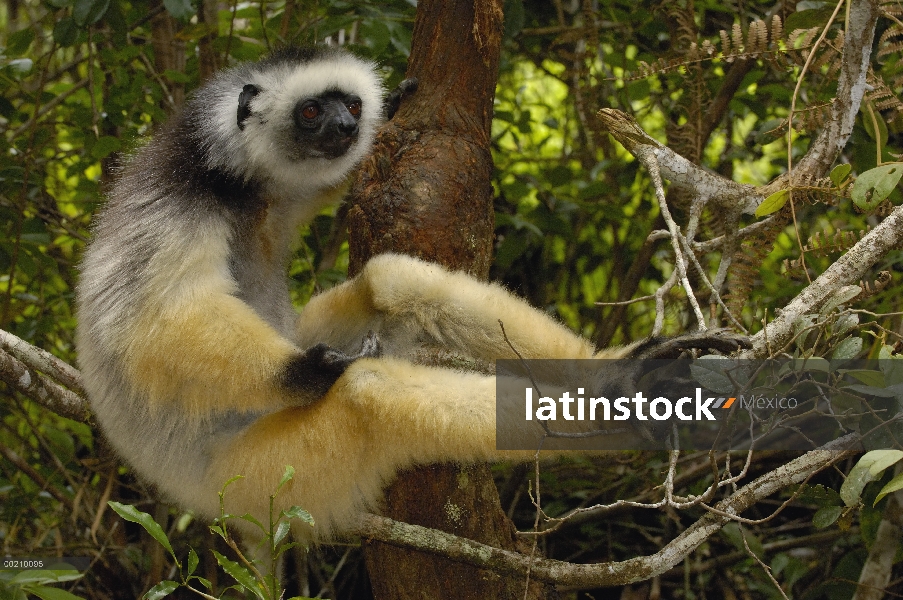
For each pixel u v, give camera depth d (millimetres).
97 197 6129
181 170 4086
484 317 4156
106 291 3900
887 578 4293
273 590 2844
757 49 4508
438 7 4496
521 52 7461
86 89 7008
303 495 3822
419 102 4488
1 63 5684
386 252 4363
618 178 7137
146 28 6895
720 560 5594
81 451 6914
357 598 6250
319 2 6180
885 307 5449
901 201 4805
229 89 4508
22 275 6805
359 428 3797
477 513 3941
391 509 4039
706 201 4340
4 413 5867
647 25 6680
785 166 6672
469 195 4375
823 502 4098
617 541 6160
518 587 3877
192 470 4051
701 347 3664
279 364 3717
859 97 4184
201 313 3723
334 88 4629
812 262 5625
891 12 4441
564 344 4062
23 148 6191
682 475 5613
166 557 6027
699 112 5551
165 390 3725
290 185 4625
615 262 7199
